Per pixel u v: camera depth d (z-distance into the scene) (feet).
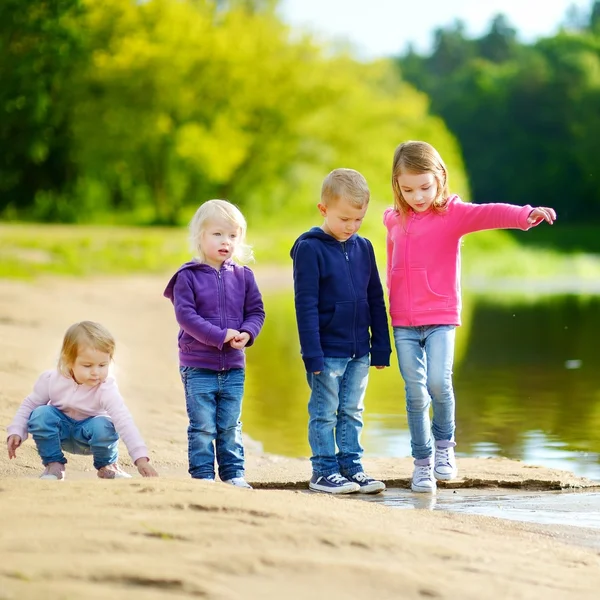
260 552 20.71
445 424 36.86
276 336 100.12
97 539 20.79
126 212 342.85
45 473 32.96
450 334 36.68
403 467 39.29
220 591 18.70
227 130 319.88
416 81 540.52
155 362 68.44
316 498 27.61
